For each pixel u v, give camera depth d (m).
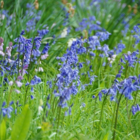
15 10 8.98
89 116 5.71
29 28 8.95
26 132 4.39
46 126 4.39
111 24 11.16
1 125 4.38
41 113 5.14
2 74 5.88
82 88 6.23
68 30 9.75
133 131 5.26
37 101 5.50
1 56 7.43
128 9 11.82
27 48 5.91
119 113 5.51
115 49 8.52
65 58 5.80
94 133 5.16
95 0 13.52
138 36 8.62
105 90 5.14
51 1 13.23
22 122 4.37
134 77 4.84
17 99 5.66
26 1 11.97
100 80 7.56
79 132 5.14
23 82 6.35
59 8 13.89
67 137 4.75
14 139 4.41
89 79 7.29
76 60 6.00
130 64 6.95
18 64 6.20
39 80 5.07
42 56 6.96
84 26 10.69
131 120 5.68
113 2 14.10
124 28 11.53
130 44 10.34
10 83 5.31
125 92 4.69
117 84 4.92
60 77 4.95
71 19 11.32
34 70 6.93
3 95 5.55
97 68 8.09
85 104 5.99
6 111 4.45
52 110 5.13
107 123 5.59
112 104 6.25
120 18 11.56
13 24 8.30
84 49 6.66
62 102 4.73
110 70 8.49
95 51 8.54
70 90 4.68
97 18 12.30
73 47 6.29
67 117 5.31
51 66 8.15
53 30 8.99
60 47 8.36
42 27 8.54
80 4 12.81
